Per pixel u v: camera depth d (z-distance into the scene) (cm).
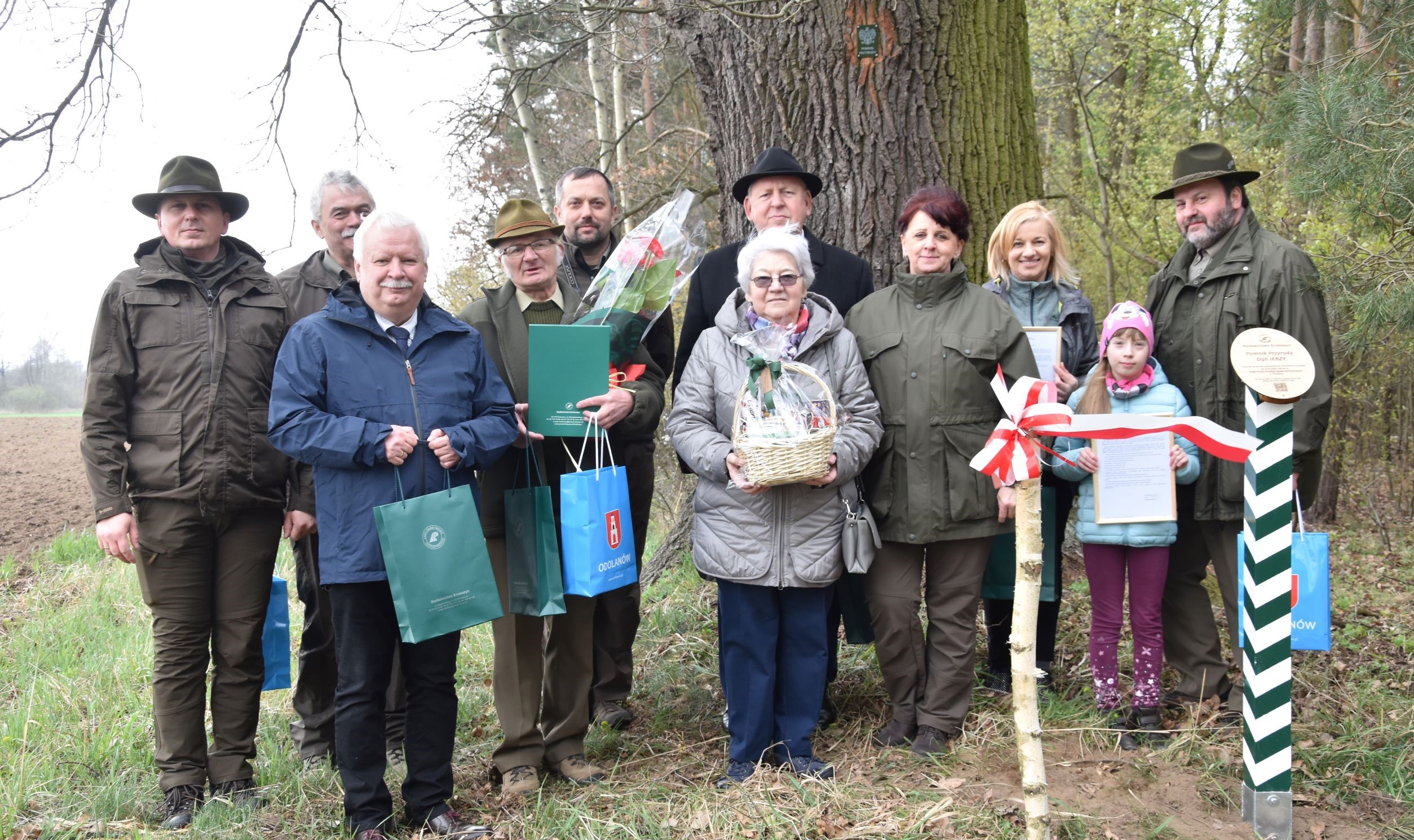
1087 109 1235
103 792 351
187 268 338
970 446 347
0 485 1333
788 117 471
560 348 325
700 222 377
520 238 346
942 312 356
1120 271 1261
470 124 791
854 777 331
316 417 293
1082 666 434
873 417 340
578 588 318
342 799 343
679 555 610
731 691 339
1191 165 376
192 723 342
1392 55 480
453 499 300
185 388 333
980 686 416
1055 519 407
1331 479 953
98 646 577
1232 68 1120
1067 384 386
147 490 333
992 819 298
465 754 388
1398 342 452
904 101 461
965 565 352
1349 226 537
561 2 639
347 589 300
